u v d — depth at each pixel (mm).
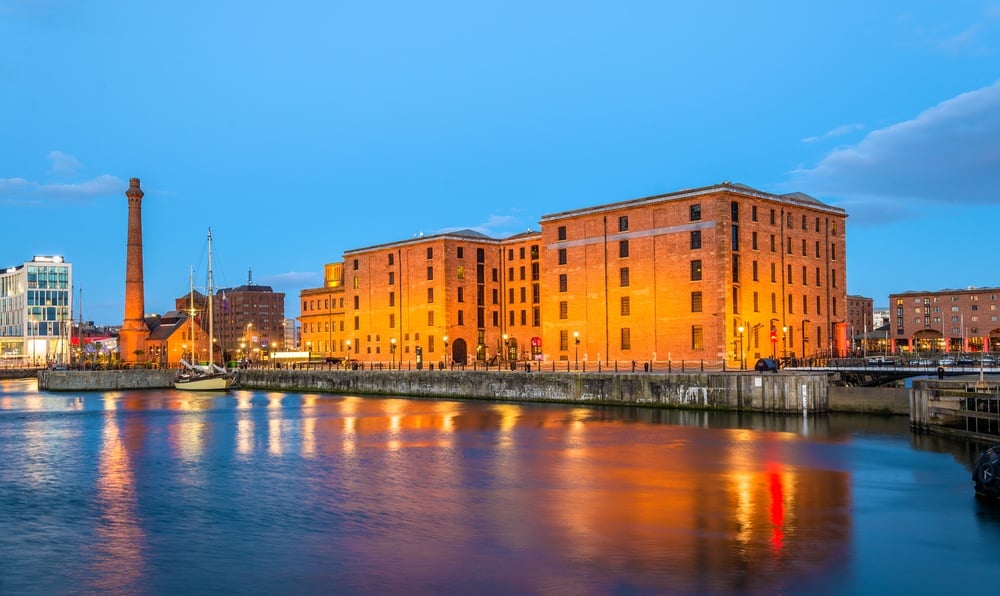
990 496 33281
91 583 23719
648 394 77062
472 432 59188
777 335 95500
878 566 23891
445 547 26594
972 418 51188
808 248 102625
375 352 140250
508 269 136125
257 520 31312
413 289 133375
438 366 118062
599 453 47406
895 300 198500
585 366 95938
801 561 24375
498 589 22188
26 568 25266
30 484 40250
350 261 146875
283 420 72750
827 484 36938
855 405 67375
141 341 151875
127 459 48781
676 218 94000
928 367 79438
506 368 111375
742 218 92250
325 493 36438
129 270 152125
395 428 63125
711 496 34375
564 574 23359
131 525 30875
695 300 91625
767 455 46000
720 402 71500
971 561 24391
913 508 31703
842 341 101812
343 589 22609
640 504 32875
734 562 24328
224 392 124688
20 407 94938
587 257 104000
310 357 165750
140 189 153000
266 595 22328
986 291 185125
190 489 38281
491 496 34938
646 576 23047
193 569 24844
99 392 127938
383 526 29781
